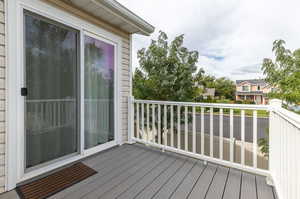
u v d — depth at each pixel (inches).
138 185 74.9
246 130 345.4
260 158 188.4
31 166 79.7
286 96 110.9
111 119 128.3
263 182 78.3
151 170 90.0
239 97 1104.8
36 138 81.4
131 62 144.7
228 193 69.3
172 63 185.2
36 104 80.8
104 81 121.1
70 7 95.0
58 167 89.8
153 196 66.9
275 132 70.1
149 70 196.7
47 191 69.4
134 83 203.2
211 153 96.7
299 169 40.6
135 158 106.9
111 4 100.3
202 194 68.5
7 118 70.9
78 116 101.0
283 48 123.1
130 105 139.0
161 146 118.9
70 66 96.6
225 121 443.8
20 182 74.5
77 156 100.0
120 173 86.2
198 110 287.4
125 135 140.3
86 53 106.5
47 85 85.3
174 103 112.2
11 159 71.7
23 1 74.3
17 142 73.6
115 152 117.6
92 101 111.7
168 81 182.2
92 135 112.1
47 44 85.0
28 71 77.4
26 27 76.5
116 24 124.6
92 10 103.7
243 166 85.0
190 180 79.8
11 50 71.4
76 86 100.0
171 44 189.8
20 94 74.1
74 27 97.3
